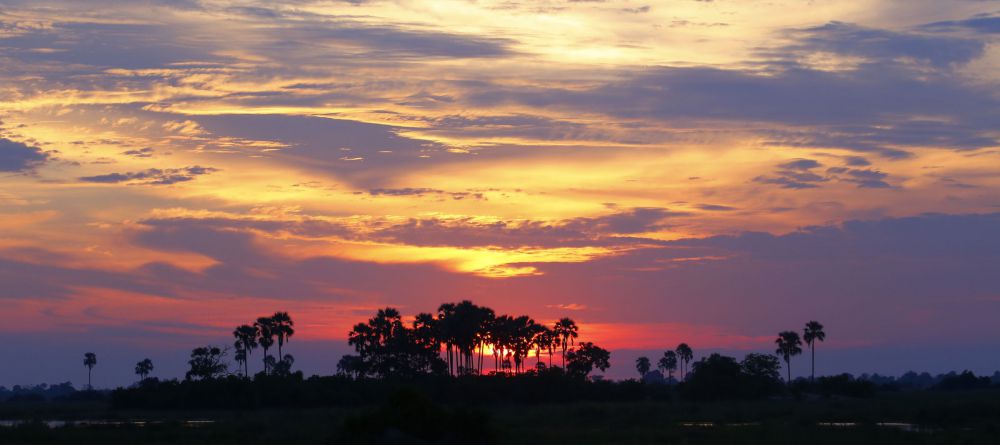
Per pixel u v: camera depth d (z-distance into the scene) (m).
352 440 49.50
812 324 161.75
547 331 147.88
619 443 50.12
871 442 50.62
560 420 71.69
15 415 91.38
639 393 118.88
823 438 52.22
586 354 147.88
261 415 85.38
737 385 115.81
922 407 81.88
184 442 51.97
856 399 113.56
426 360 131.75
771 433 55.16
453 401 107.69
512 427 62.75
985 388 169.00
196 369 113.12
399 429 49.84
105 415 90.62
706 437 53.09
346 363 187.38
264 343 138.75
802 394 119.50
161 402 103.94
